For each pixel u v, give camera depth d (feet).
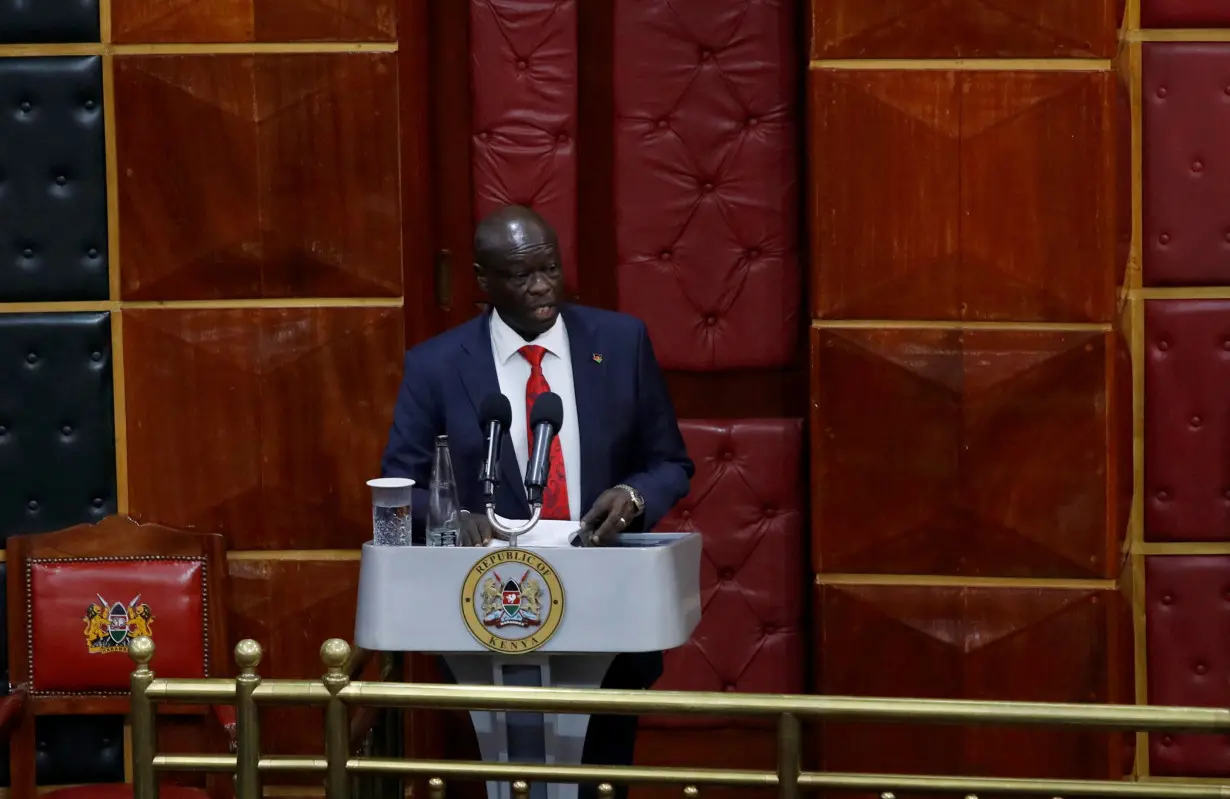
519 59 51.08
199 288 49.08
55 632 45.21
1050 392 47.67
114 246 49.26
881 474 48.42
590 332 39.42
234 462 49.37
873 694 48.91
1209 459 50.26
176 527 49.52
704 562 51.55
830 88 47.52
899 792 32.71
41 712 45.34
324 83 48.39
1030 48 46.96
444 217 52.26
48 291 49.08
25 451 49.32
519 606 33.09
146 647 33.83
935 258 47.67
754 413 52.11
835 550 48.78
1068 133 47.01
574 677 35.09
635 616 32.96
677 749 51.75
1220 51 49.34
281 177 48.65
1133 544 50.88
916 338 48.01
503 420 35.42
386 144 48.55
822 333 48.44
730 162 50.72
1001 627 48.21
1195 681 50.62
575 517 38.24
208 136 48.49
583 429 38.47
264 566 49.57
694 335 51.29
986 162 47.26
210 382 49.21
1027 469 47.93
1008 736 48.34
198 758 33.83
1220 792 31.94
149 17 48.19
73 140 48.62
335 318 49.11
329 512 49.42
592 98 51.78
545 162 51.16
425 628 33.30
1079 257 47.24
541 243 37.50
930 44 47.26
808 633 51.52
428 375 38.93
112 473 49.55
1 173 48.73
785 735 32.55
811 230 48.26
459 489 38.37
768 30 50.29
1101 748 48.11
